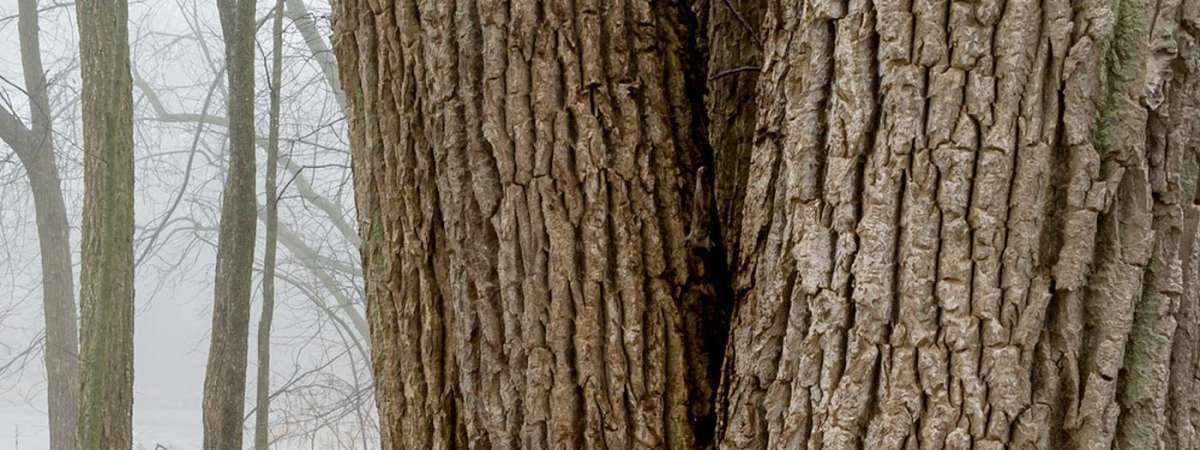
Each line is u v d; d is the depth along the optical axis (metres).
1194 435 3.48
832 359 3.65
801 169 3.76
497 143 4.32
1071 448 3.42
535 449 4.34
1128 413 3.44
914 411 3.49
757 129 4.08
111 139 14.34
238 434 14.73
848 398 3.60
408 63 4.52
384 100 4.64
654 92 4.41
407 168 4.59
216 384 14.61
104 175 14.30
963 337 3.42
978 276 3.41
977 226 3.40
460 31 4.36
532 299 4.31
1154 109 3.37
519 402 4.36
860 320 3.58
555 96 4.28
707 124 4.66
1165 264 3.43
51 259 25.72
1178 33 3.40
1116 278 3.39
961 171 3.42
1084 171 3.36
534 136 4.28
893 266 3.52
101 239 14.25
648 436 4.25
